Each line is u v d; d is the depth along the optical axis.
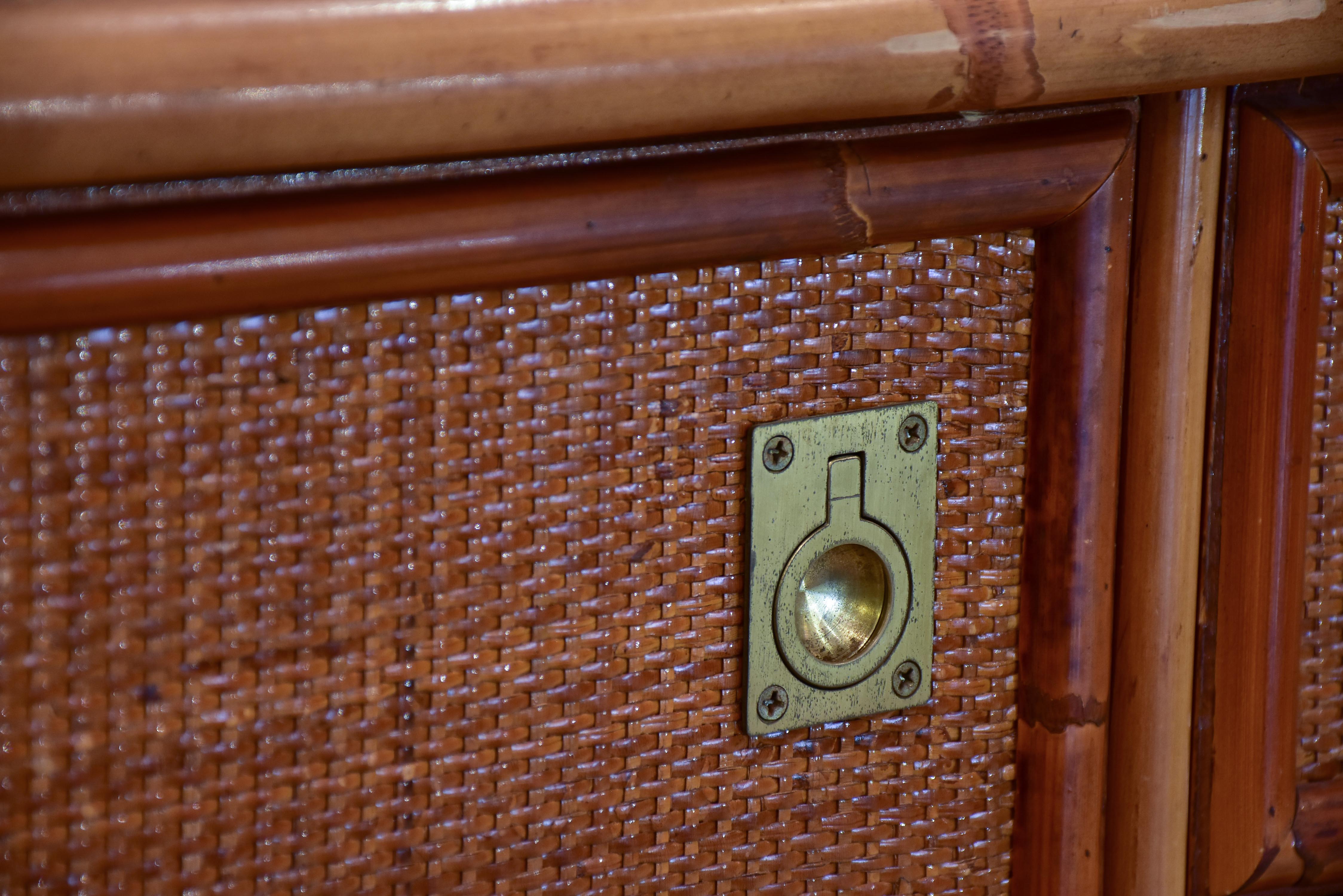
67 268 0.60
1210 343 0.69
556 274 0.63
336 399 0.63
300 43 0.60
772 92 0.62
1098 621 0.69
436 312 0.63
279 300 0.62
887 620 0.68
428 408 0.64
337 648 0.64
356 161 0.61
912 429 0.67
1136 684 0.70
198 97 0.59
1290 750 0.71
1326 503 0.70
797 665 0.67
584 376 0.65
